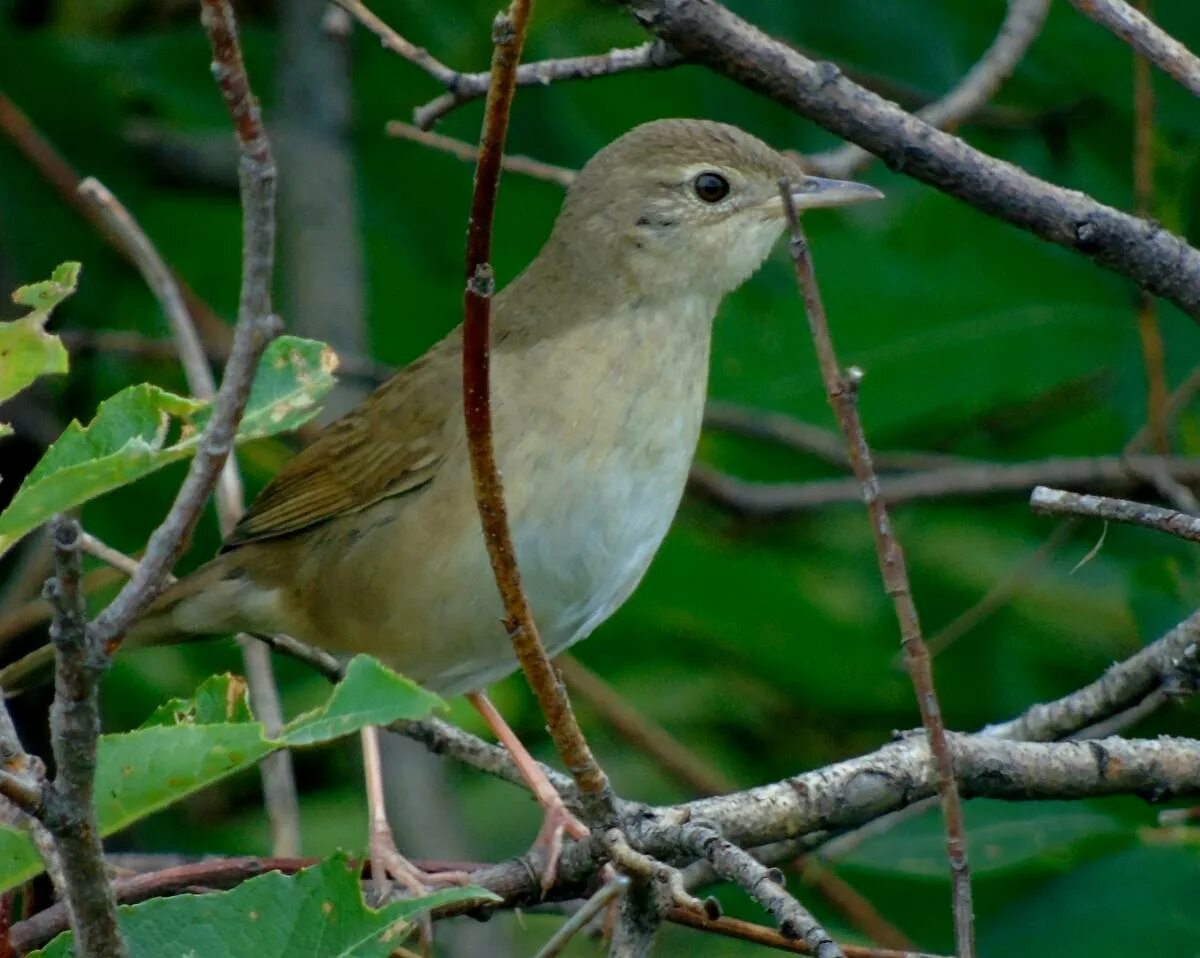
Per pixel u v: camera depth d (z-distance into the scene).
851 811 8.13
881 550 6.59
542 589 9.48
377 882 8.38
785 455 13.93
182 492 5.07
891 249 12.62
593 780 6.66
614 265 9.79
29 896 8.09
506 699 13.02
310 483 10.01
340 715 5.25
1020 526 13.02
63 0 14.09
